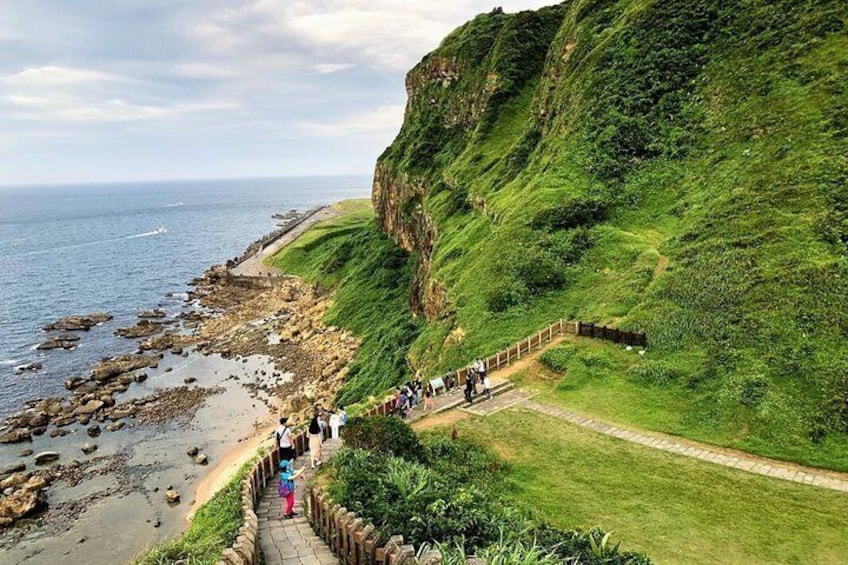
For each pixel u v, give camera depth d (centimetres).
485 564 1022
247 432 4738
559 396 2880
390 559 1109
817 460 2152
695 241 3672
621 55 5516
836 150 3506
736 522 1772
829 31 4297
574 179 4819
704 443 2356
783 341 2662
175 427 4847
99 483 3909
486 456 2239
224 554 1172
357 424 2025
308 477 1888
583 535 1295
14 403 5394
